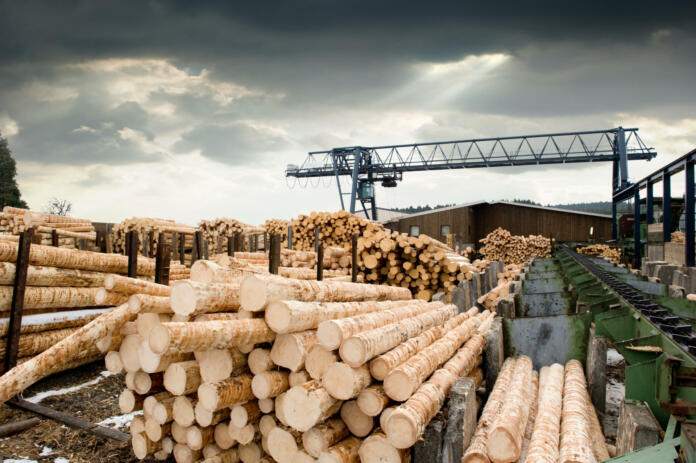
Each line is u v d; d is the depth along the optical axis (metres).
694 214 10.80
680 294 6.86
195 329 2.82
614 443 3.79
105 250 10.55
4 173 46.75
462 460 2.81
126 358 3.65
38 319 5.47
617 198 26.03
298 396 2.89
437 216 34.84
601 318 4.29
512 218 34.56
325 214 13.15
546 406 3.39
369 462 2.88
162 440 3.77
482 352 4.90
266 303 3.12
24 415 4.68
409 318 4.14
